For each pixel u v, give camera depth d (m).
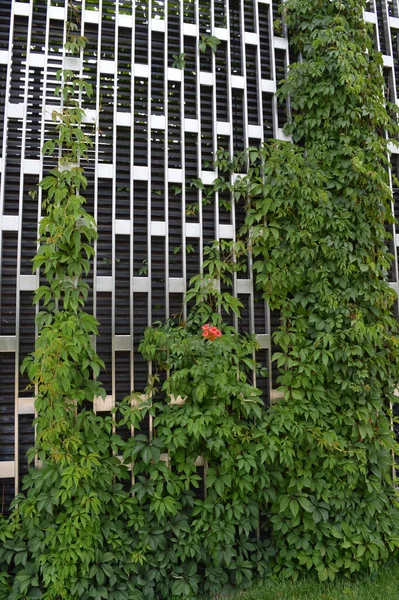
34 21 3.33
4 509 2.96
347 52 3.45
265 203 3.36
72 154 3.15
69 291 2.95
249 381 3.44
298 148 3.48
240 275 3.52
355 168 3.39
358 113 3.52
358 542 3.18
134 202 3.37
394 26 4.09
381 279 3.67
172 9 3.61
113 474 3.03
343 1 3.67
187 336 3.17
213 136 3.54
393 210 3.91
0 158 3.14
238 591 3.03
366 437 3.35
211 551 3.01
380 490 3.34
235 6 3.76
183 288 3.35
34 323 3.11
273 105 3.69
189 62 3.60
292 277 3.34
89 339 2.93
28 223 3.17
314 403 3.31
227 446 3.12
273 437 3.15
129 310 3.28
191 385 3.10
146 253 3.37
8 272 3.12
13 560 2.87
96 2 3.45
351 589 3.03
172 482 3.01
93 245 3.22
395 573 3.24
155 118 3.41
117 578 2.88
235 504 3.08
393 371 3.51
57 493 2.76
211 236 3.50
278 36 3.79
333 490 3.25
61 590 2.69
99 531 2.84
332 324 3.30
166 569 3.01
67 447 2.79
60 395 2.82
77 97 3.33
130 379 3.17
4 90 3.24
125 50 3.49
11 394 3.05
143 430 3.23
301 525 3.21
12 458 3.01
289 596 2.95
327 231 3.45
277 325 3.54
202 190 3.50
